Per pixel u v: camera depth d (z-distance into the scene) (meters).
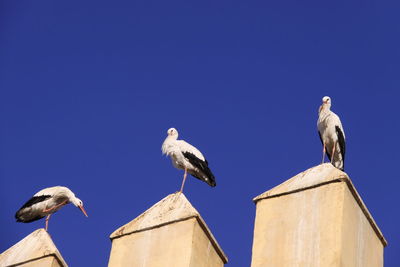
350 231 9.69
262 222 10.07
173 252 10.38
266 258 9.79
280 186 10.25
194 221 10.52
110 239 10.90
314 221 9.75
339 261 9.33
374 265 9.90
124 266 10.56
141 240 10.70
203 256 10.48
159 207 10.97
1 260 11.38
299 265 9.54
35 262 11.23
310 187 10.02
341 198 9.75
